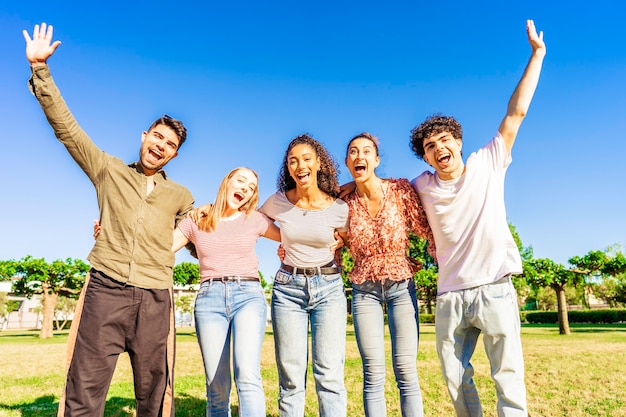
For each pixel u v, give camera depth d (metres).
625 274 18.42
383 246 3.33
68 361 2.83
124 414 4.44
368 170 3.38
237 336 3.04
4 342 17.59
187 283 27.06
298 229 3.31
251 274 3.31
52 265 22.94
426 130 3.33
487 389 5.22
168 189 3.26
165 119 3.22
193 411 4.49
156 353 3.02
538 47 3.31
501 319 2.99
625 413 4.06
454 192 3.26
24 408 4.62
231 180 3.43
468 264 3.16
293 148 3.39
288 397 3.14
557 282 18.83
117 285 2.92
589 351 9.29
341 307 3.26
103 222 3.02
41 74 2.86
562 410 4.24
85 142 3.04
